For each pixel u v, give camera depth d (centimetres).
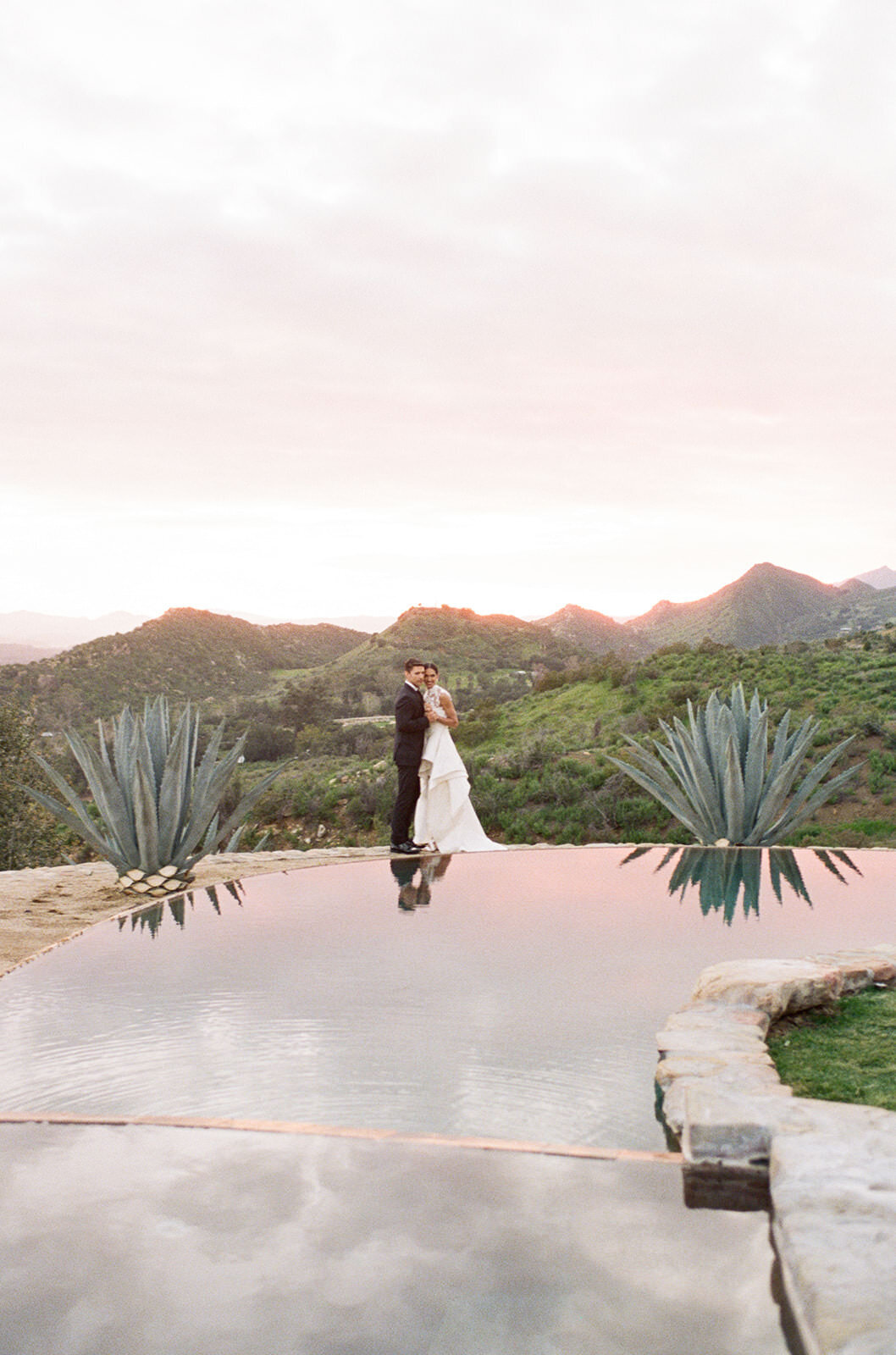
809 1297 126
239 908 480
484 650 17750
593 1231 154
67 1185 176
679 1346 124
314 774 4350
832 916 425
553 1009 282
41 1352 126
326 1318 132
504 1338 127
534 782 2331
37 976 345
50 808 689
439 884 538
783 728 818
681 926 402
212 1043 259
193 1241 155
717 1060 224
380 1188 171
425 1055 244
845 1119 184
